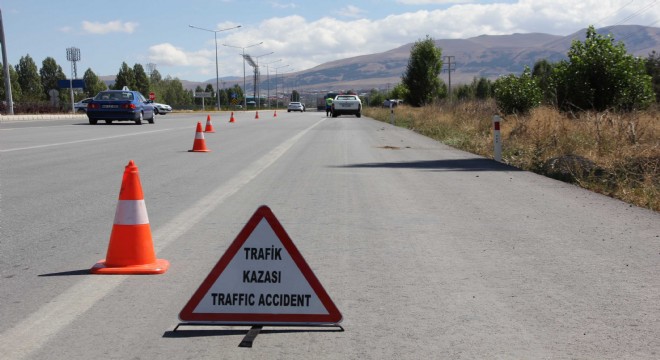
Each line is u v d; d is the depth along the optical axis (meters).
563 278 5.66
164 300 5.02
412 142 22.31
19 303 4.95
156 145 19.84
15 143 20.08
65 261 6.20
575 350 4.06
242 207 9.12
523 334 4.33
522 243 7.00
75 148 18.48
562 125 18.05
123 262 5.82
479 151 18.36
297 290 4.38
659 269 5.96
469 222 8.14
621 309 4.84
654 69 37.94
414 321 4.57
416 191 10.74
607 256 6.45
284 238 4.38
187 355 3.97
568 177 12.55
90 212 8.71
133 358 3.93
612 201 9.84
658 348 4.10
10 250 6.61
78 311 4.77
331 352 4.02
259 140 22.92
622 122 16.47
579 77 22.17
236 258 4.40
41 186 11.05
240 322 4.39
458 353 4.01
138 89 116.56
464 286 5.41
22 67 125.00
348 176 12.67
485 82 93.25
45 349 4.07
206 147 19.41
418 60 72.56
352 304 4.93
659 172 11.68
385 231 7.57
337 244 6.89
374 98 131.50
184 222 8.05
